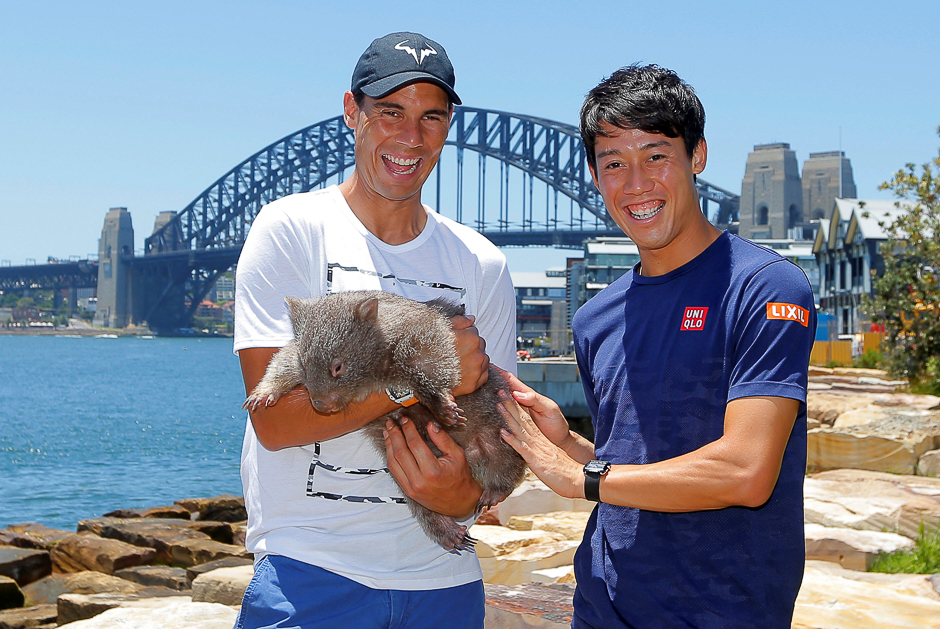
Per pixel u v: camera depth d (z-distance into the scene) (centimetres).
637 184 339
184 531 1362
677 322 333
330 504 334
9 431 4316
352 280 357
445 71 358
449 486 327
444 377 332
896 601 589
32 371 10369
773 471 292
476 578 367
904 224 2219
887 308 2136
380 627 332
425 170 363
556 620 504
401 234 373
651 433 331
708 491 293
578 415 2928
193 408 5838
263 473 342
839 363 3250
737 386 303
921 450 1195
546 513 885
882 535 782
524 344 8994
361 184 366
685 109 338
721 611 310
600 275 8006
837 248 5447
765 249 328
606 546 341
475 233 398
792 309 303
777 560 311
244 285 351
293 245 352
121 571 1170
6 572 1140
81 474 2966
